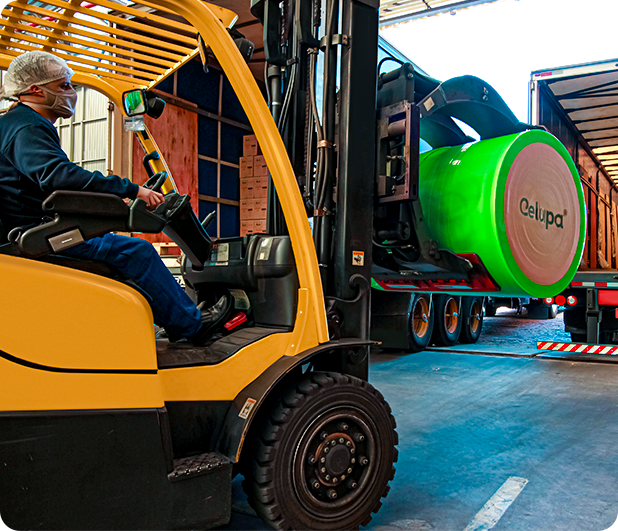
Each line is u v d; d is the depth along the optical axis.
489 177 3.02
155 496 1.71
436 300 7.26
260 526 2.35
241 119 8.04
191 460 1.86
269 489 1.96
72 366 1.59
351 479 2.21
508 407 4.18
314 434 2.07
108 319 1.66
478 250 3.09
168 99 6.71
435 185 3.25
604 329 6.69
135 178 6.42
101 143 6.44
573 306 6.84
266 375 2.01
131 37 2.39
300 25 2.48
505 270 3.07
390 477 2.33
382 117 2.70
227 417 1.97
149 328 1.74
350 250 2.43
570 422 3.79
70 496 1.57
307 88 2.68
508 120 3.57
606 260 10.55
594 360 6.18
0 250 1.70
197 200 7.10
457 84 3.15
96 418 1.61
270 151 2.08
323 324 2.18
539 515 2.41
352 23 2.44
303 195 2.66
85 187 1.71
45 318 1.56
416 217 3.17
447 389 4.77
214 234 7.44
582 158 9.48
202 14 1.92
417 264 3.31
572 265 3.60
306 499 2.05
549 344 6.36
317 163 2.44
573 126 9.12
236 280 2.41
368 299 2.48
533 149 3.22
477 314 7.98
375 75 2.53
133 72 2.71
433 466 2.98
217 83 7.59
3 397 1.49
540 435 3.51
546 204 3.33
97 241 1.92
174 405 1.89
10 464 1.48
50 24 2.18
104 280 1.71
